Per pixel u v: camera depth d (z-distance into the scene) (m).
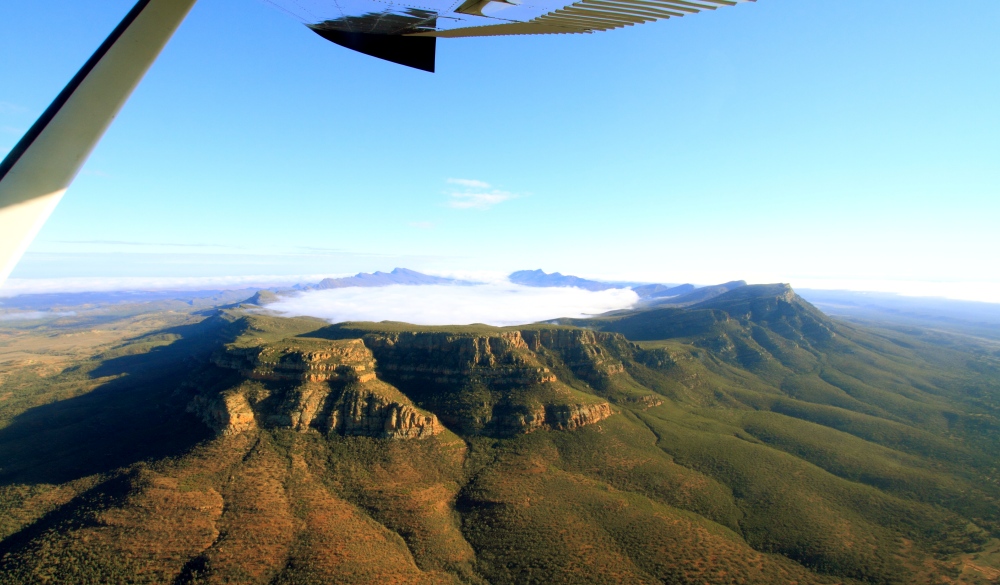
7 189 6.80
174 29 7.75
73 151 7.25
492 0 8.15
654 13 8.16
